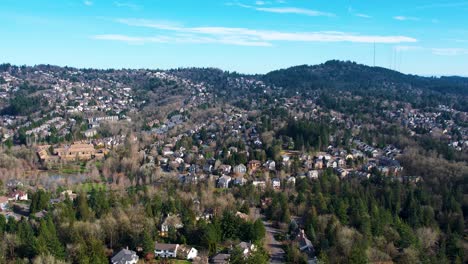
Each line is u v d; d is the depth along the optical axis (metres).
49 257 132.25
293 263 149.62
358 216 178.12
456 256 156.75
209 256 153.25
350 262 140.00
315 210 188.00
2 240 146.62
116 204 189.25
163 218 179.62
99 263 135.25
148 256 149.00
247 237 165.12
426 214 193.75
